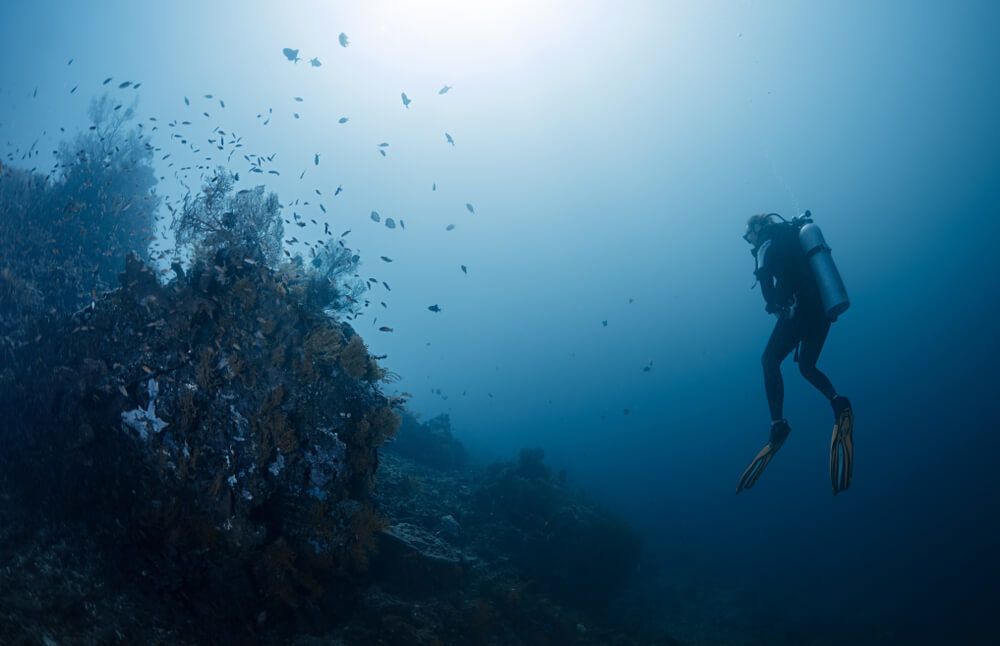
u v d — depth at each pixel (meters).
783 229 3.54
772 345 3.38
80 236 10.74
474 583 8.33
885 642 13.80
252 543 5.20
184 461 5.20
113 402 5.49
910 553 22.78
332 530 5.93
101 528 5.12
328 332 6.46
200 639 4.74
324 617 5.76
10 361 6.38
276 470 5.60
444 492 12.62
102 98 14.33
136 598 4.73
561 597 10.90
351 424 6.48
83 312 6.23
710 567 20.33
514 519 12.38
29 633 3.59
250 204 7.36
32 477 5.27
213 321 5.74
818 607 16.92
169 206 7.20
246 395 5.55
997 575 18.80
